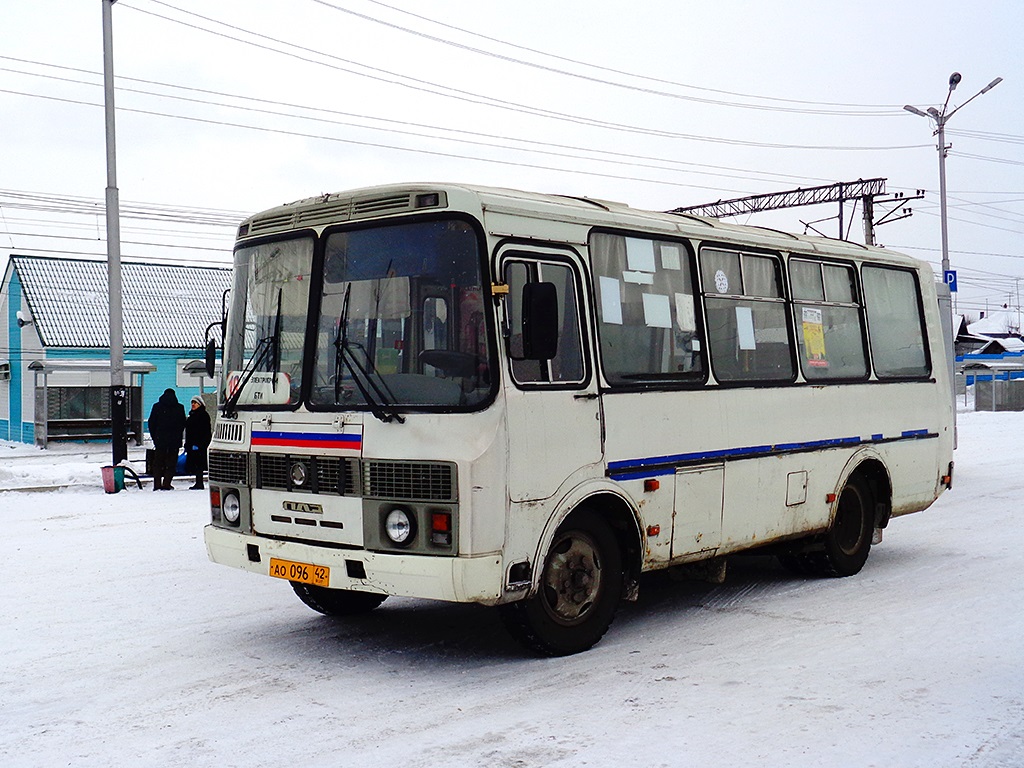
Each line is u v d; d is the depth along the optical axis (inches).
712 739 200.8
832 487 355.3
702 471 301.0
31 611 325.4
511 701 228.5
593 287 272.2
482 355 241.0
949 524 488.7
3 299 1589.6
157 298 1542.8
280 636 292.0
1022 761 187.2
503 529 239.8
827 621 301.3
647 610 323.3
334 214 264.2
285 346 269.3
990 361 2174.0
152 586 363.9
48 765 194.1
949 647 267.0
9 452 1198.9
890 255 402.0
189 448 709.3
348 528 248.5
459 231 245.0
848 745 196.1
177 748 201.8
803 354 348.2
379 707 226.1
